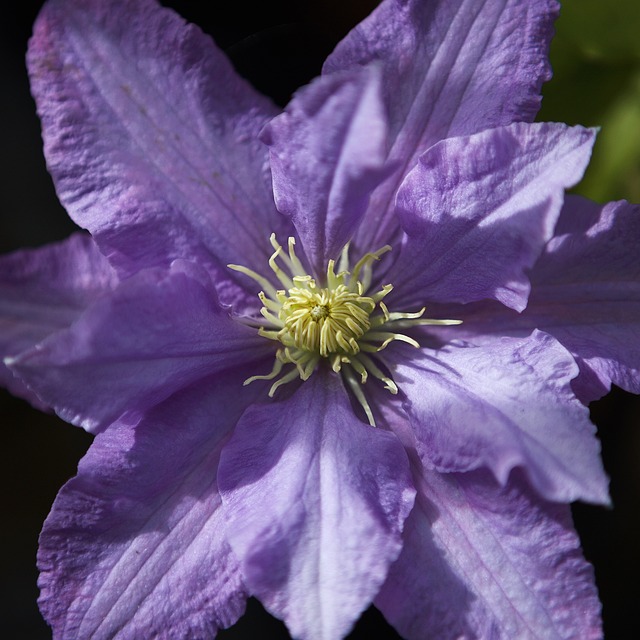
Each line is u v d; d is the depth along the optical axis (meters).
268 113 0.53
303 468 0.52
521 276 0.51
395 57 0.52
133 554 0.52
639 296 0.53
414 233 0.53
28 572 0.61
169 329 0.51
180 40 0.52
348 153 0.50
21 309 0.51
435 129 0.53
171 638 0.51
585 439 0.50
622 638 0.60
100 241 0.52
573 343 0.52
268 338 0.54
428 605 0.51
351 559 0.50
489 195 0.52
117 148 0.52
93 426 0.51
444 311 0.54
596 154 0.59
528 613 0.51
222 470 0.52
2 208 0.61
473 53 0.53
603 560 0.61
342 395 0.53
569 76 0.59
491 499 0.52
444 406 0.52
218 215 0.53
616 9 0.58
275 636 0.60
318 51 0.56
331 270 0.53
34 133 0.62
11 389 0.52
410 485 0.52
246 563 0.50
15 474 0.61
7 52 0.61
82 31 0.52
